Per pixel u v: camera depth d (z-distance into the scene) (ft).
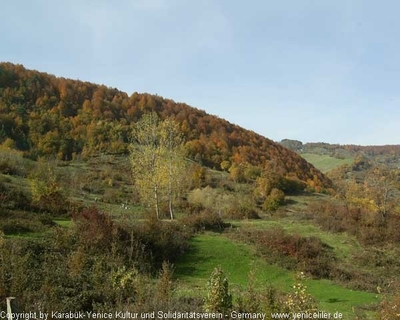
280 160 332.60
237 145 347.15
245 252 91.45
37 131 285.84
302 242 97.60
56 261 55.93
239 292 48.32
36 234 75.20
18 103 320.29
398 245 104.83
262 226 114.62
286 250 93.30
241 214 146.61
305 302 32.07
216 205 171.12
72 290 40.45
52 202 100.53
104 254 63.77
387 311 35.86
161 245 82.38
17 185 126.62
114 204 147.43
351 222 118.01
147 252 79.10
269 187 237.04
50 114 315.37
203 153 311.06
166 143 123.03
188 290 54.29
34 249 61.93
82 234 73.15
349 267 91.35
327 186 330.54
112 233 76.02
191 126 355.15
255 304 35.17
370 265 93.91
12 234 72.90
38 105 328.90
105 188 187.83
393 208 179.22
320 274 85.10
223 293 35.27
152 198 121.70
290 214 163.84
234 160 304.71
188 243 91.15
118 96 395.75
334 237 109.91
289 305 31.63
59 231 70.64
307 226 118.83
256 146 358.43
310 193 274.77
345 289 76.13
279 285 73.26
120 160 269.85
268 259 89.10
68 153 276.21
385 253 100.63
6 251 46.98
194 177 223.51
